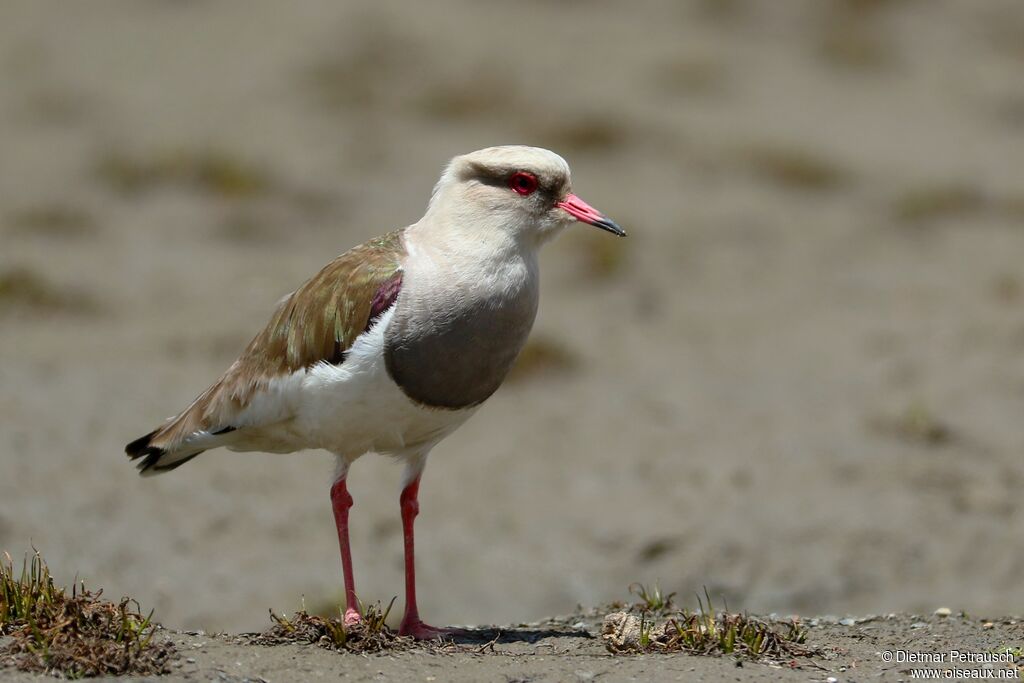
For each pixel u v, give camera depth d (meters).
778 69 35.28
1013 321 20.38
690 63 34.81
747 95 33.12
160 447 9.76
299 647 8.70
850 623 10.01
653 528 14.34
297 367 9.05
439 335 8.84
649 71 34.19
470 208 9.09
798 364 19.00
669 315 21.08
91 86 32.22
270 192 25.92
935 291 22.00
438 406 9.05
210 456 15.95
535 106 31.03
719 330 20.48
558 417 17.23
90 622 8.53
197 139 28.52
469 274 8.94
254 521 14.55
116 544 13.76
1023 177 28.22
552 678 8.20
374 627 8.95
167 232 23.86
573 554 14.04
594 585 13.53
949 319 20.64
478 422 17.12
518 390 18.09
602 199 26.38
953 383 18.02
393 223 24.64
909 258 23.75
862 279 22.70
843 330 20.39
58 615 8.49
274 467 15.79
